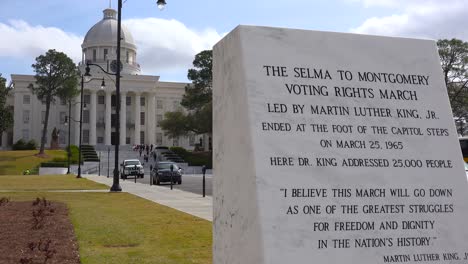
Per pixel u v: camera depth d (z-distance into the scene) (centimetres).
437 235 507
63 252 832
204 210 1540
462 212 521
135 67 11025
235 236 504
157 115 10956
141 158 8150
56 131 9606
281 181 472
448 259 505
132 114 10719
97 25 10981
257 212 459
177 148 8788
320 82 514
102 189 2667
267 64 504
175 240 970
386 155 514
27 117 10338
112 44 10675
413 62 555
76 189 2650
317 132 498
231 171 523
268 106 493
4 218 1259
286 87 502
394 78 543
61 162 6550
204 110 7275
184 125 7675
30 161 7094
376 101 528
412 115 537
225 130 545
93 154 8262
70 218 1284
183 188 2800
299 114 498
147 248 885
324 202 479
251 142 477
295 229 464
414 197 511
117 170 2491
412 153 524
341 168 495
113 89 10238
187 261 779
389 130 523
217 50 583
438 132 540
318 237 470
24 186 2900
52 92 7906
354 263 475
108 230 1082
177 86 11119
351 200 489
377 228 491
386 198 501
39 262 750
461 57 5000
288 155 482
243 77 496
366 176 501
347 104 517
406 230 499
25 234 1012
